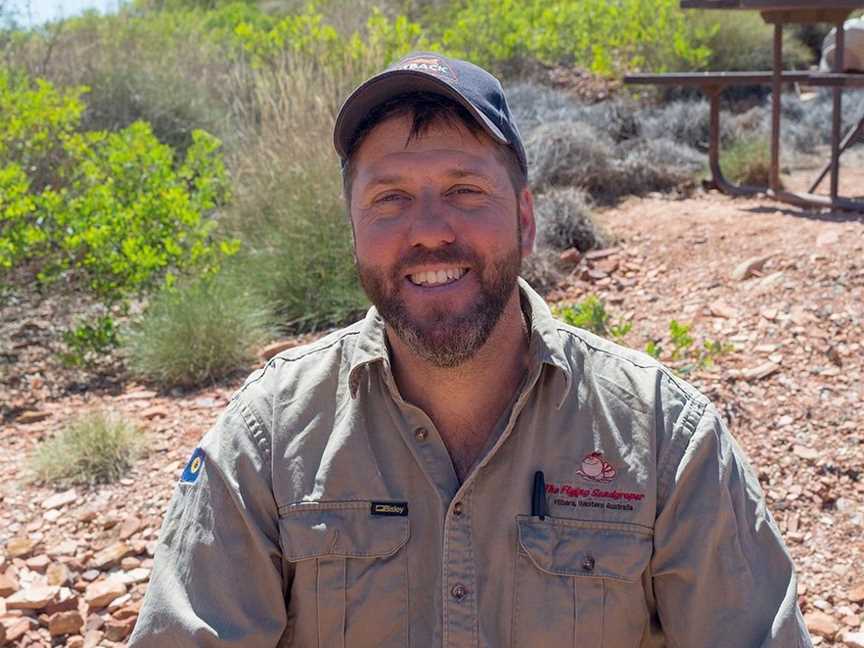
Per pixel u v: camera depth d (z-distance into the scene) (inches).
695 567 70.8
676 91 387.9
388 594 72.1
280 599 73.4
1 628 124.4
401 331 72.7
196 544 73.1
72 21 435.5
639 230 243.9
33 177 260.7
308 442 74.7
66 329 228.4
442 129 72.7
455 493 72.4
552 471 73.1
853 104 358.0
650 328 192.9
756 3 244.4
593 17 429.7
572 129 296.8
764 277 202.1
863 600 120.9
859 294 185.0
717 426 74.1
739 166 296.2
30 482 158.7
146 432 173.3
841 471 142.3
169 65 398.6
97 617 126.8
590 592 71.0
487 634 70.7
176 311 206.1
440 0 533.3
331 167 249.3
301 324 222.8
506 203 74.0
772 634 69.2
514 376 75.0
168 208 227.1
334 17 461.4
